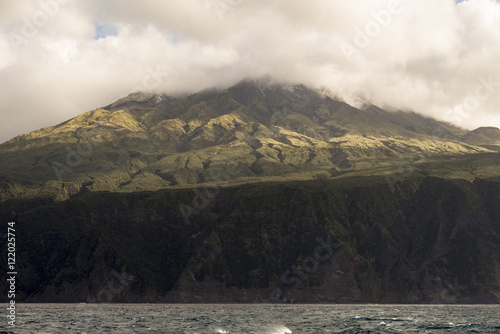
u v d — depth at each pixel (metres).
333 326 156.62
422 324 165.38
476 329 151.62
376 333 139.12
